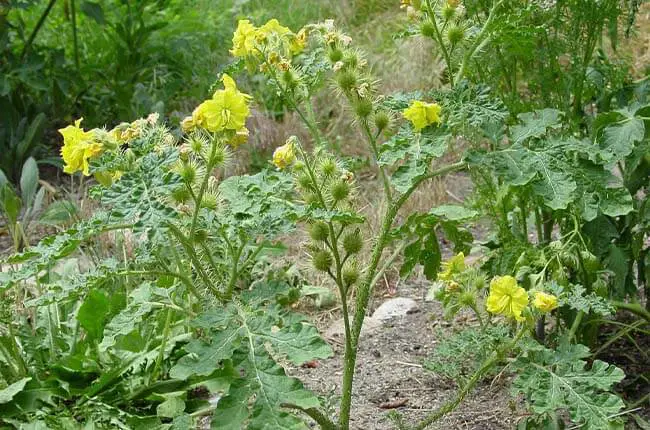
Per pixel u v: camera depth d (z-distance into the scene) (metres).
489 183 3.39
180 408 3.09
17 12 6.66
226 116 2.30
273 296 2.45
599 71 3.47
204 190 2.37
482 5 3.26
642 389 3.26
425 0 2.73
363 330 3.98
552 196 2.43
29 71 6.11
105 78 6.68
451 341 2.81
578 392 2.47
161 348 3.20
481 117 2.49
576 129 3.35
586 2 3.27
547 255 3.18
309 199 2.59
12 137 5.98
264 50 2.76
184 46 6.94
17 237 3.86
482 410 3.24
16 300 3.62
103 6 7.61
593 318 3.32
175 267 3.37
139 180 2.20
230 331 2.34
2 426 3.11
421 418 3.21
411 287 4.41
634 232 3.35
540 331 3.41
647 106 3.00
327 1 7.93
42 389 3.20
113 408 3.12
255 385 2.26
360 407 3.32
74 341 3.41
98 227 2.34
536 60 3.38
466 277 2.90
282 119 6.64
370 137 2.65
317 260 2.59
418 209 5.08
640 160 3.22
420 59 6.64
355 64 2.71
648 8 5.13
